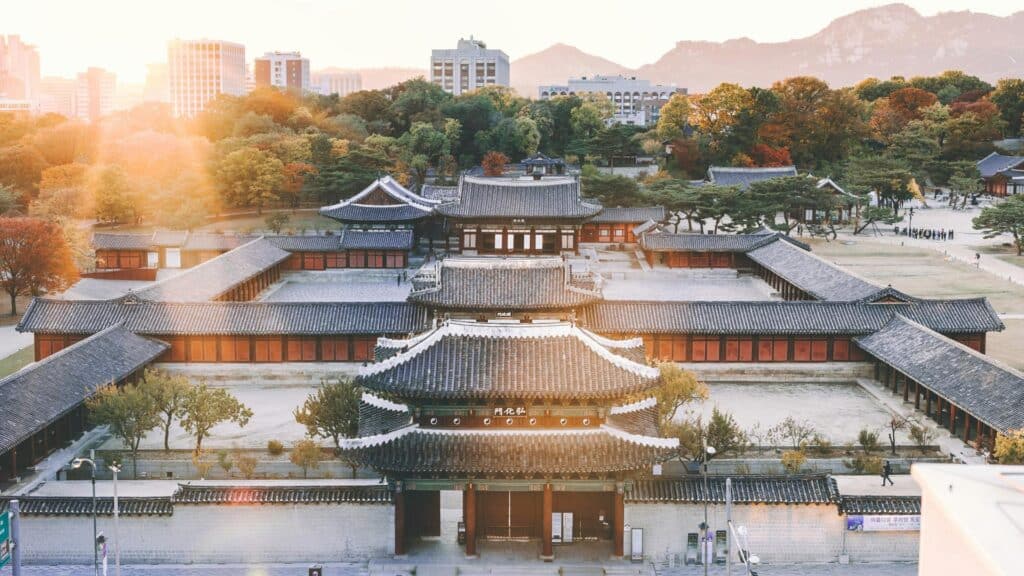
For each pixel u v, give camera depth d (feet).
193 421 274.98
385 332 345.72
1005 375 272.31
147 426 257.75
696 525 206.28
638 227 602.44
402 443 199.31
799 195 621.31
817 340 352.90
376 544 207.72
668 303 357.20
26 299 476.95
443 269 323.37
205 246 539.29
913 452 271.49
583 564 202.90
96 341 314.96
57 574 199.82
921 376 297.12
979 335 353.31
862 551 206.59
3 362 353.72
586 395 194.70
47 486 241.14
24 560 206.18
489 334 206.28
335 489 208.74
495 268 323.16
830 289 403.75
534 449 197.67
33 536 206.39
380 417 219.00
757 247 526.57
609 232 614.75
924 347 314.35
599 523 210.59
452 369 199.72
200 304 354.74
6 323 425.28
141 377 330.34
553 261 325.62
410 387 195.62
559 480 201.98
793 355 353.72
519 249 545.03
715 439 253.24
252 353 350.02
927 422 294.66
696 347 353.31
